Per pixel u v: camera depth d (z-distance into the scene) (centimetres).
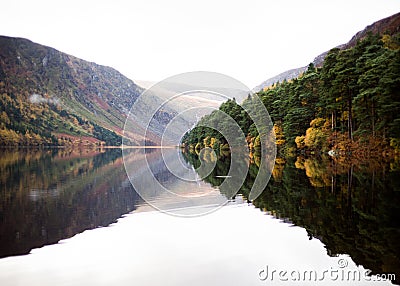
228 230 815
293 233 790
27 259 664
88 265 631
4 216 1012
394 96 2658
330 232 793
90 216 983
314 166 2317
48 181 1850
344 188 1363
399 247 688
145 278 577
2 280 579
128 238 775
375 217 911
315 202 1106
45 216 1004
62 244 746
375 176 1677
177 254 675
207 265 624
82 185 1653
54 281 575
